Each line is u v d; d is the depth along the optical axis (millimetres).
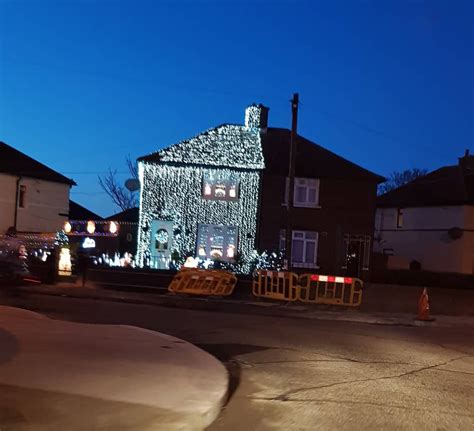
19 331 11109
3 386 7055
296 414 6969
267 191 29641
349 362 10438
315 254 29828
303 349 11578
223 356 10664
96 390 7082
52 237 32594
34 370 7922
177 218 29516
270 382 8688
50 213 40188
